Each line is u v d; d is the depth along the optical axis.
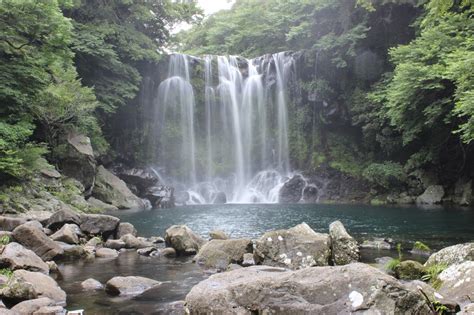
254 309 4.62
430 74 19.88
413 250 10.18
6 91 15.80
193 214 20.56
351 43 30.23
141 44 30.67
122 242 11.04
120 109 31.50
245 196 33.41
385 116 27.28
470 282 5.40
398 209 22.41
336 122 33.66
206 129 34.91
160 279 7.54
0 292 5.70
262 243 8.10
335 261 8.03
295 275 4.82
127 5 30.14
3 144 14.65
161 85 33.50
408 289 4.40
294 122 34.91
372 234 13.23
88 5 28.34
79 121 22.28
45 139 20.98
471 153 26.36
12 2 14.63
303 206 25.66
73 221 11.61
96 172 24.50
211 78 35.28
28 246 8.97
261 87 35.66
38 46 17.34
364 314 4.20
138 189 27.11
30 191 16.48
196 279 7.55
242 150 35.06
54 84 20.20
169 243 10.60
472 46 17.72
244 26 43.38
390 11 29.22
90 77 27.78
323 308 4.39
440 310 4.71
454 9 20.97
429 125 23.56
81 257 9.57
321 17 33.22
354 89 32.19
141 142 32.44
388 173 27.67
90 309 5.76
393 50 24.27
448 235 12.85
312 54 33.19
